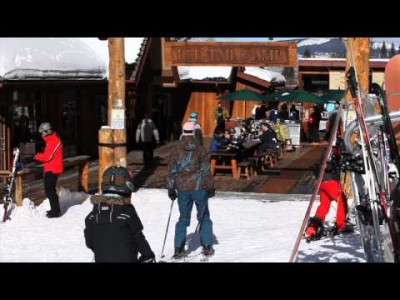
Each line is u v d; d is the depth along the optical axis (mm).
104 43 20078
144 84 26094
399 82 5941
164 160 21422
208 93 31297
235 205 12750
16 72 14875
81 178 14125
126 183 5449
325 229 9570
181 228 8539
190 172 8445
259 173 17719
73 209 12164
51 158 11391
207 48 14266
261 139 19562
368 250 5828
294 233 9883
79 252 9039
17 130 17406
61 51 17641
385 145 5809
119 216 5375
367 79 12531
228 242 9492
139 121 26234
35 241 9789
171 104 30000
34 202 13172
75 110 21484
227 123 28391
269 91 32656
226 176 16938
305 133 30297
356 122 6105
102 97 23391
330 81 35656
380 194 5578
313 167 19141
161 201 13055
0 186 15180
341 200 9281
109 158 13320
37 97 18656
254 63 14352
